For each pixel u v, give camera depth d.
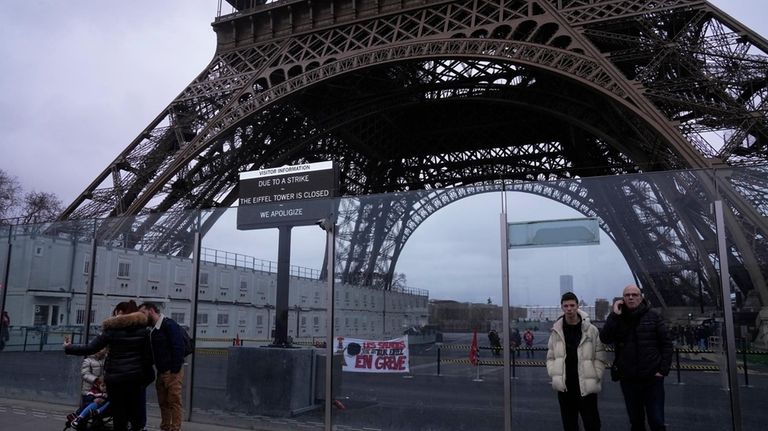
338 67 44.16
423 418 11.02
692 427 9.28
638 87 34.12
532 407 10.18
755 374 8.89
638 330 9.07
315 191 13.09
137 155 48.00
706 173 9.84
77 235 16.23
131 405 10.05
